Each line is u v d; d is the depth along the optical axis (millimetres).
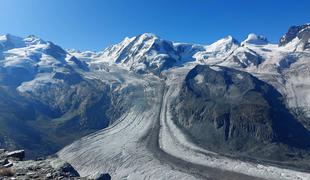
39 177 18734
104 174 20047
